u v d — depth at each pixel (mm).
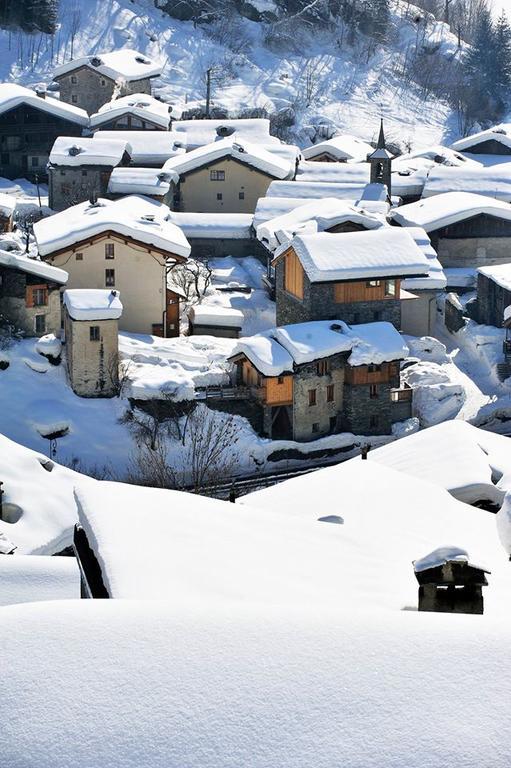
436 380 65750
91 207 73500
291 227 73125
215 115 139875
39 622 10438
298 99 150250
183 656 9969
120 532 16859
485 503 32344
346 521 25641
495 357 70125
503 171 97188
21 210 95438
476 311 76750
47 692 9555
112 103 116875
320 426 62094
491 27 168875
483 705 9406
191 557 16469
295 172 100875
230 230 87312
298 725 9234
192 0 162250
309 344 60844
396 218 85250
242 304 78125
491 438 36750
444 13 191000
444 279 73562
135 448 59906
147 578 15352
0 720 9289
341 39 166625
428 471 33906
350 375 61438
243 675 9750
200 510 19016
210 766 8906
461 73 164000
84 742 9102
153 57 151250
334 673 9766
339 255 64625
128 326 71562
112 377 61625
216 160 96250
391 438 62281
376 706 9414
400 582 17766
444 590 15836
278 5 166750
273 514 20344
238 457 59844
